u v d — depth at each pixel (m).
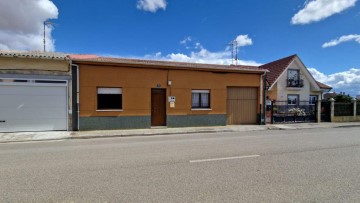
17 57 11.88
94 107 13.05
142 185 4.58
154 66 14.10
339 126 16.08
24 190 4.35
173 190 4.34
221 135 11.81
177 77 14.65
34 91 12.20
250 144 8.95
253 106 16.70
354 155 7.07
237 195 4.12
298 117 17.62
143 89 13.98
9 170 5.57
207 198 4.00
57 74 12.45
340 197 4.06
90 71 12.99
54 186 4.54
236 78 16.02
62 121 12.61
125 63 13.45
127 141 9.91
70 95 12.65
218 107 15.59
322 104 18.59
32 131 12.19
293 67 27.00
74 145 8.95
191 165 5.96
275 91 26.14
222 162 6.24
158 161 6.36
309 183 4.70
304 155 7.05
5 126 11.84
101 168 5.72
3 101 11.79
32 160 6.54
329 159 6.57
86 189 4.39
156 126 14.48
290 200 3.93
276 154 7.18
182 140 10.08
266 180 4.86
